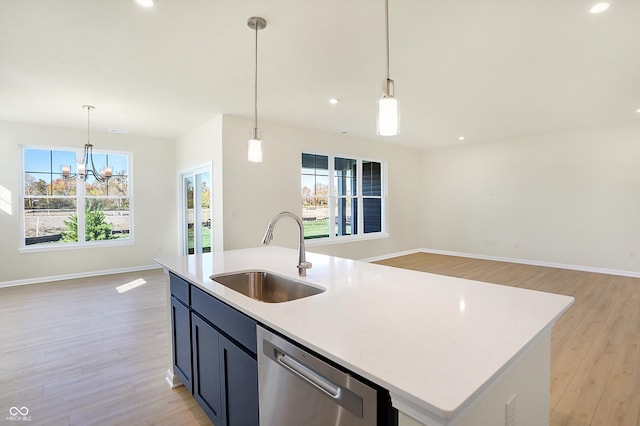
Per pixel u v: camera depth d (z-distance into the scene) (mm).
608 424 1866
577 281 4906
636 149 5078
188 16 2193
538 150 6035
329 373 1012
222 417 1632
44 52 2688
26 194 5078
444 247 7426
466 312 1291
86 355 2715
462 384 786
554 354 2682
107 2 2027
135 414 1974
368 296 1515
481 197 6816
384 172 6969
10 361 2611
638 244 5113
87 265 5496
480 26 2342
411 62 2938
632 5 2090
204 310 1786
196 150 5391
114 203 5812
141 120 4871
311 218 5789
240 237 4754
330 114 4609
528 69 3100
